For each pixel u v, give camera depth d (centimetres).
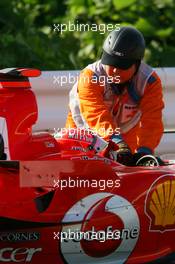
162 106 1415
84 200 1113
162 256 1183
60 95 1747
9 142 1092
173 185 1188
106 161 1166
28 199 1075
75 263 1118
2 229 1056
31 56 2045
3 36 2055
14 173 1062
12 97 1098
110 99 1395
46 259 1097
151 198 1162
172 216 1189
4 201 1059
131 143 1452
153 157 1248
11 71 1107
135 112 1425
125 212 1140
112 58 1338
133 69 1361
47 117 1741
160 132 1406
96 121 1343
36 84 1730
